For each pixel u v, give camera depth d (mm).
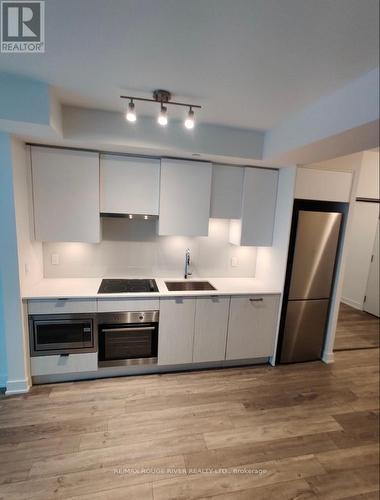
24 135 2096
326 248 2924
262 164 2797
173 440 1992
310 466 1854
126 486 1648
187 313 2703
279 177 2975
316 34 1195
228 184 2902
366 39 1212
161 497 1600
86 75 1640
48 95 1758
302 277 2920
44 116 1769
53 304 2398
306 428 2186
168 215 2730
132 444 1937
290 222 2793
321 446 2021
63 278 2914
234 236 3156
